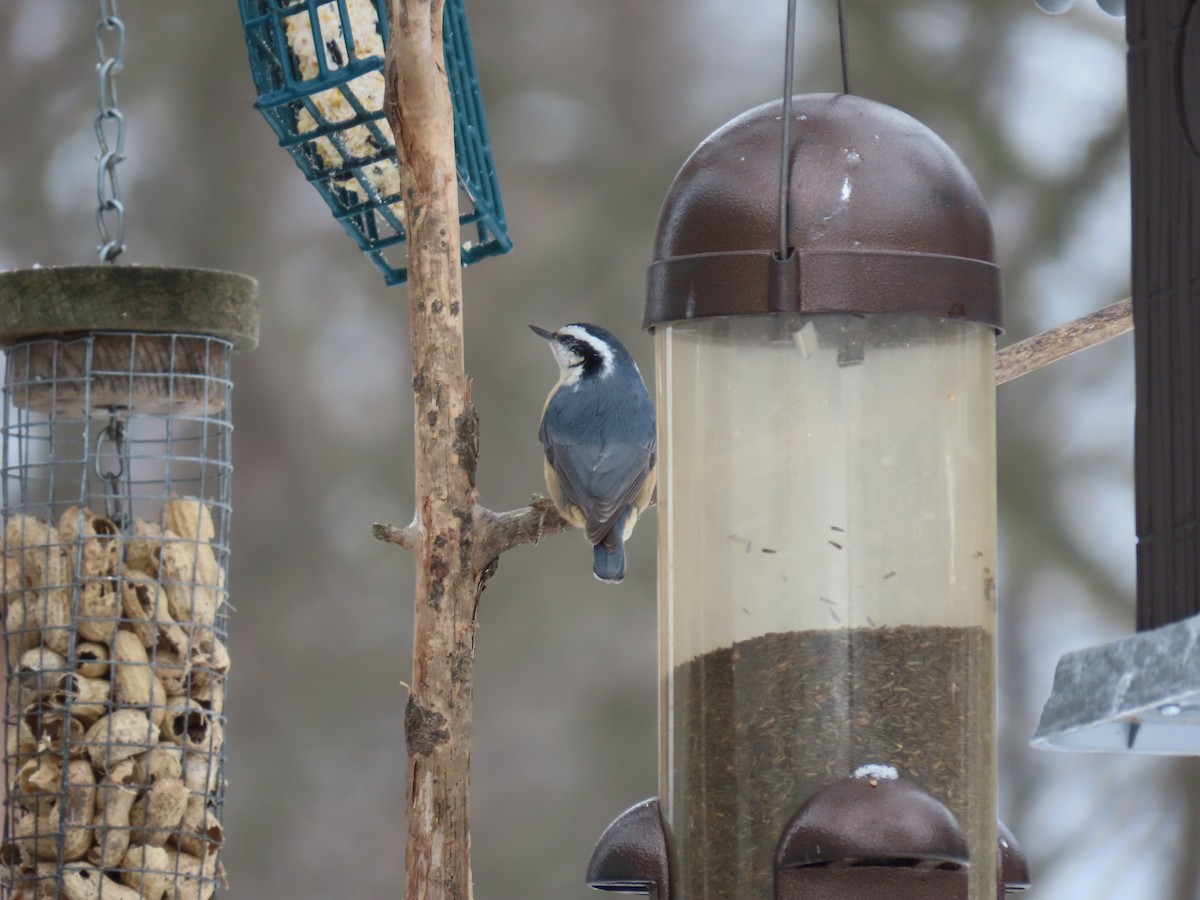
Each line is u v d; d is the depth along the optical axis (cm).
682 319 808
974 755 805
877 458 809
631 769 2412
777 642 808
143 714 1041
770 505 813
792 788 797
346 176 1171
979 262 799
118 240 1069
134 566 1068
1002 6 2459
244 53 2612
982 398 822
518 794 2403
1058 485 2286
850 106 813
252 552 2477
